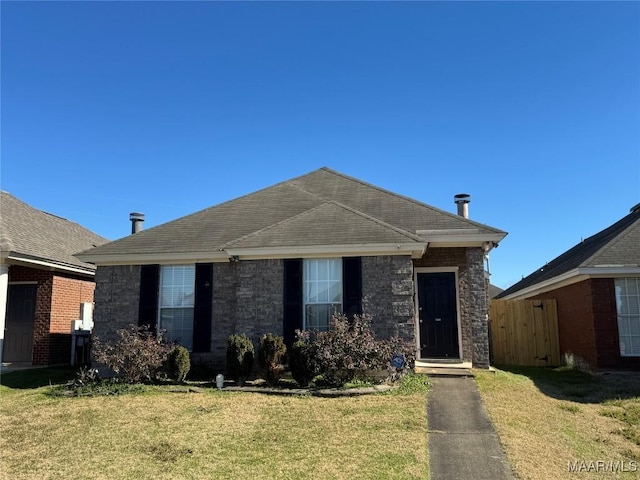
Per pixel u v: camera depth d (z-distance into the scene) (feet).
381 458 23.57
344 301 41.11
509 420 29.07
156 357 40.24
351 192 56.49
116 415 31.24
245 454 24.39
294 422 28.86
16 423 30.58
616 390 37.91
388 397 33.45
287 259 42.78
